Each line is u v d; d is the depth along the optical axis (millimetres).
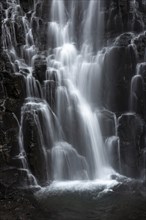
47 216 12297
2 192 13750
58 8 21719
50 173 15180
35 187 14406
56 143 15867
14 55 18297
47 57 19062
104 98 17953
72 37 21094
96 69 18281
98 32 20609
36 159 14820
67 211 12641
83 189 14320
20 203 13156
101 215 12375
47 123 15781
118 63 17875
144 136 16859
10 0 20594
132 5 20656
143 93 17500
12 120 15469
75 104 17094
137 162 16250
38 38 20172
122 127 16641
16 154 15125
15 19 19703
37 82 16922
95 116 16891
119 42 18562
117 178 15453
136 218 12156
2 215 12297
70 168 15539
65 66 18703
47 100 16719
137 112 17484
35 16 20984
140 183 14984
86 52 19812
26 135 15203
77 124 16422
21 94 16375
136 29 20125
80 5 21516
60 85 17344
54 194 13891
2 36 18734
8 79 16484
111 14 20438
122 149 16359
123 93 17641
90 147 16297
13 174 14438
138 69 17797
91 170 15945
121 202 13258
